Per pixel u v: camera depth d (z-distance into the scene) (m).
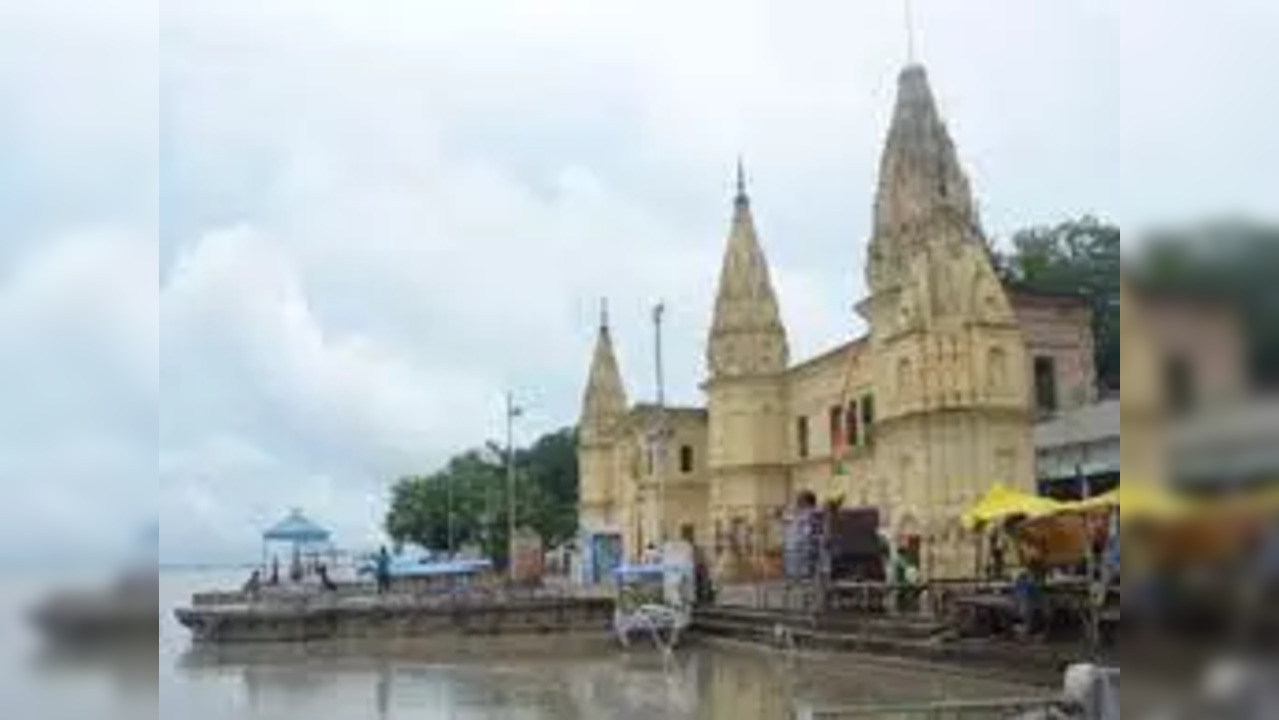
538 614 70.56
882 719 20.22
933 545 49.28
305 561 94.62
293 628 68.44
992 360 50.16
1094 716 14.06
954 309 50.41
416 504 127.19
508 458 116.06
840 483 67.44
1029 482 49.91
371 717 34.59
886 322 59.50
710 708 33.41
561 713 34.31
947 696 31.67
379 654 59.88
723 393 76.06
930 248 51.69
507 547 113.69
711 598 63.84
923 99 62.00
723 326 76.62
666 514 83.25
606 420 101.69
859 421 65.00
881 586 45.34
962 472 49.28
